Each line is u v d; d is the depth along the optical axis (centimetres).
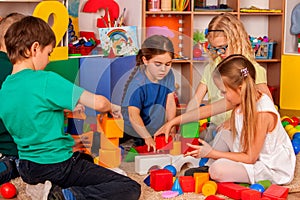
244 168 174
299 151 223
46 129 158
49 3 241
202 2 318
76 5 279
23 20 163
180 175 185
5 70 193
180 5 304
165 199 165
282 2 322
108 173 162
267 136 178
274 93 329
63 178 160
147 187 176
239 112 182
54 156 159
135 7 298
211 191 168
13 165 187
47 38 164
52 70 234
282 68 320
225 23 215
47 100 155
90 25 285
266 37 327
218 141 190
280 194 161
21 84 157
